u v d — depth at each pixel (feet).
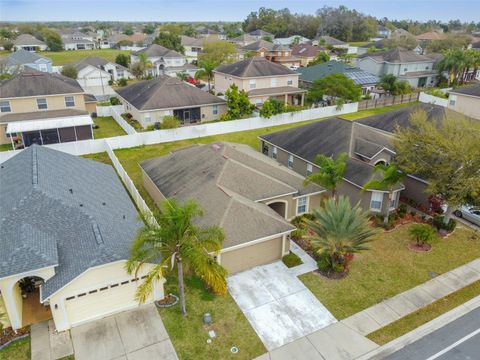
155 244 49.52
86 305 52.21
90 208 61.11
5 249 49.49
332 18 462.60
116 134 137.80
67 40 417.90
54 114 134.92
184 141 131.13
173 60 278.26
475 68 233.55
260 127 148.87
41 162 69.87
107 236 55.11
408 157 77.25
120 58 275.18
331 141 96.89
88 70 227.40
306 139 102.83
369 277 64.18
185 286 60.70
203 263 47.19
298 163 100.32
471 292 60.95
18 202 56.65
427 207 87.45
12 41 374.84
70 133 127.03
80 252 52.06
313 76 204.03
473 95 155.43
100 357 47.83
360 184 81.71
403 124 108.99
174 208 49.32
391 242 74.69
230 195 68.03
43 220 55.42
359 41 466.70
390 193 78.89
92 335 50.98
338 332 52.65
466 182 68.23
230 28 611.47
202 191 72.74
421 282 63.21
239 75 172.65
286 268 65.92
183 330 52.21
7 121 126.11
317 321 54.54
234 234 61.93
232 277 63.46
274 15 512.22
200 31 497.46
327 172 74.43
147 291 48.62
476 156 68.13
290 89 178.19
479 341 51.52
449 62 219.82
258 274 64.28
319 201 84.74
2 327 50.42
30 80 138.72
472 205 74.69
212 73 201.16
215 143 89.86
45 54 357.00
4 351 48.32
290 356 48.73
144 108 141.18
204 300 57.82
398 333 52.65
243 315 55.21
